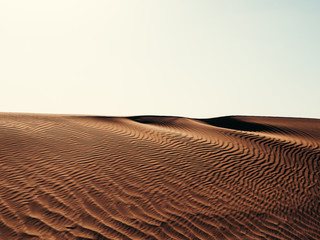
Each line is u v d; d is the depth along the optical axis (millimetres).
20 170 7305
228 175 8805
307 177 9391
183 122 20469
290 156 11523
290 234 5750
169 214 6008
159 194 6898
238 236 5465
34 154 8492
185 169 8867
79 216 5531
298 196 7773
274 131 20297
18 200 5863
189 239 5191
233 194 7430
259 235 5578
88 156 8906
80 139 10703
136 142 11344
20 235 4797
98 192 6590
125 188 6988
